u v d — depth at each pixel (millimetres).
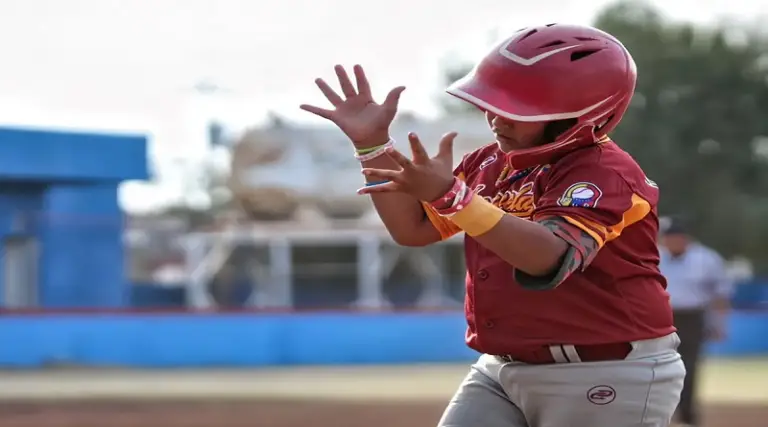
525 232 12953
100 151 98500
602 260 14227
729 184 148375
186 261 136000
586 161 13828
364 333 85375
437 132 124000
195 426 41312
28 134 94438
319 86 15445
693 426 36438
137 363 79938
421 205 15945
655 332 14625
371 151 15453
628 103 14242
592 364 14500
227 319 82312
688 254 36250
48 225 99875
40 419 43719
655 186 14406
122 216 106750
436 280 132500
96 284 103438
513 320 14664
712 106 149000
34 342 77375
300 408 47688
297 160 136875
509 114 13672
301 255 147875
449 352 87375
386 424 41812
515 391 15031
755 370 74250
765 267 148750
